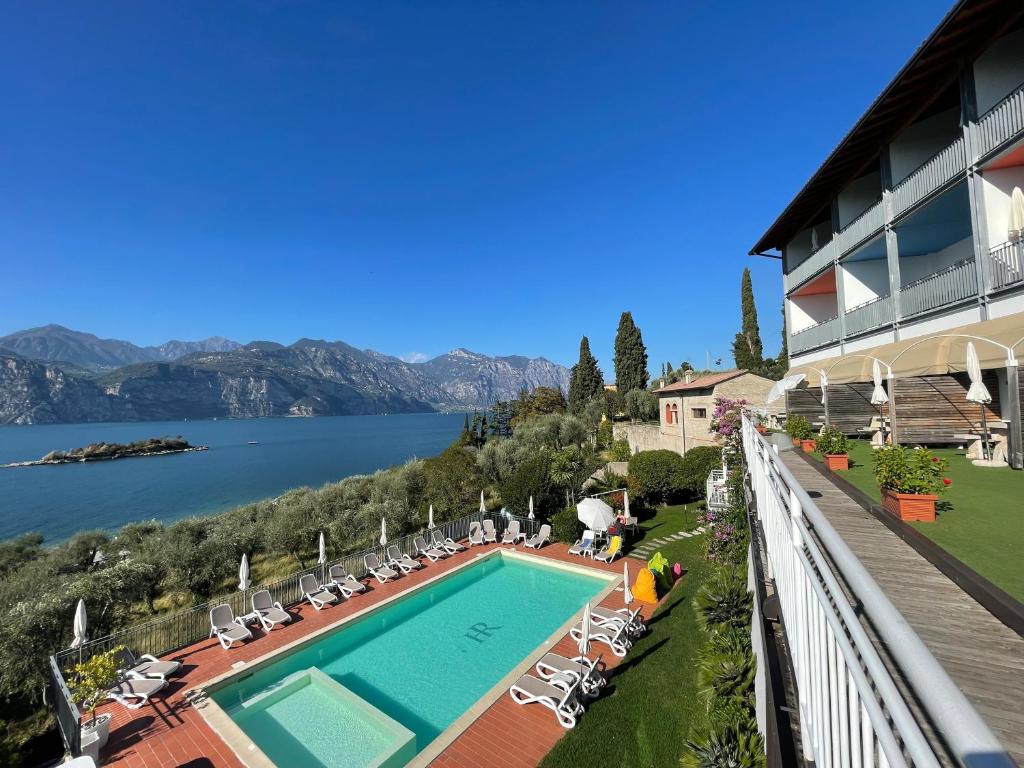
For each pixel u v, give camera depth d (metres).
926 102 13.28
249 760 8.81
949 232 15.40
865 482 9.04
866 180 18.12
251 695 11.14
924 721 2.20
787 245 24.06
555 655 10.82
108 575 15.74
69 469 85.62
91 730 9.07
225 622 13.35
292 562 21.47
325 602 15.08
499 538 22.25
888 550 5.43
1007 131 10.73
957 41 11.51
